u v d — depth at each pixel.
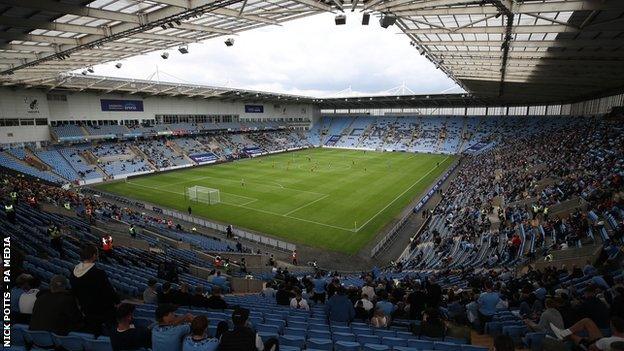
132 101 66.00
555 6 16.25
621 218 17.67
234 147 76.75
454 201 39.00
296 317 9.05
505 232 25.47
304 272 23.06
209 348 4.24
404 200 41.69
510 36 22.36
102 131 61.06
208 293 12.12
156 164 60.19
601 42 22.25
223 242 29.09
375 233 31.59
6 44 25.55
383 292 11.07
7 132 50.84
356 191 45.41
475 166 55.66
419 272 21.03
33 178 39.62
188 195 42.97
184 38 26.39
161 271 13.40
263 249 28.31
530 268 16.16
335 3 17.28
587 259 15.49
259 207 38.47
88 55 31.67
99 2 18.09
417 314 9.39
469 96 74.44
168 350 4.52
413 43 30.52
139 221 30.97
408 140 88.12
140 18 20.47
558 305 6.92
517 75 37.84
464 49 29.67
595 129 44.28
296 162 68.38
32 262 10.68
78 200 33.25
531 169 39.78
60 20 21.16
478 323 8.79
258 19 20.73
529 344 6.88
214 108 80.88
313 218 35.12
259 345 4.55
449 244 26.64
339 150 87.69
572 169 32.19
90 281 5.30
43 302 5.11
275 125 94.62
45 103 54.75
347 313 8.42
